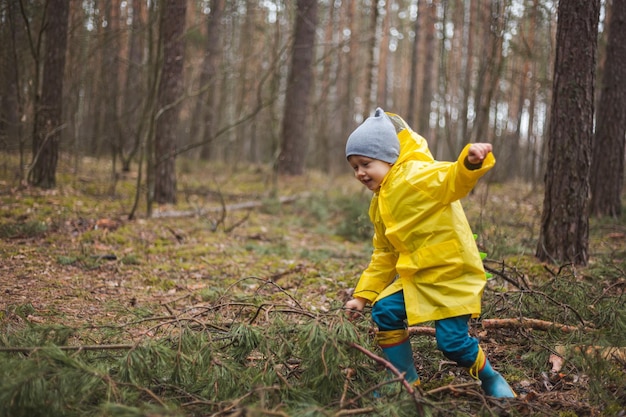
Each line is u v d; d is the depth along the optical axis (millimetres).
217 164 17703
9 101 11227
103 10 11250
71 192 9281
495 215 8258
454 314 2652
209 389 2797
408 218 2723
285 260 6605
